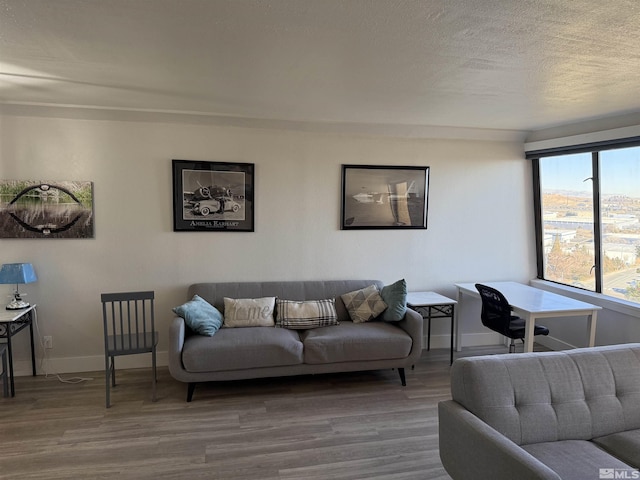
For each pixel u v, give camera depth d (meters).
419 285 4.57
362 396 3.45
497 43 2.03
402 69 2.45
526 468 1.58
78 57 2.28
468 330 4.72
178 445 2.70
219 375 3.31
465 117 3.85
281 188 4.16
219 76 2.64
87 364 3.88
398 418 3.09
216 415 3.10
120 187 3.82
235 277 4.12
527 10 1.66
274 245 4.19
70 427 2.90
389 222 4.43
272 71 2.51
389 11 1.68
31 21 1.82
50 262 3.74
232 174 4.02
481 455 1.83
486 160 4.63
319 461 2.55
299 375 3.86
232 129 4.01
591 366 2.23
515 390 2.08
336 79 2.67
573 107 3.39
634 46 2.05
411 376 3.87
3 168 3.59
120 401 3.30
